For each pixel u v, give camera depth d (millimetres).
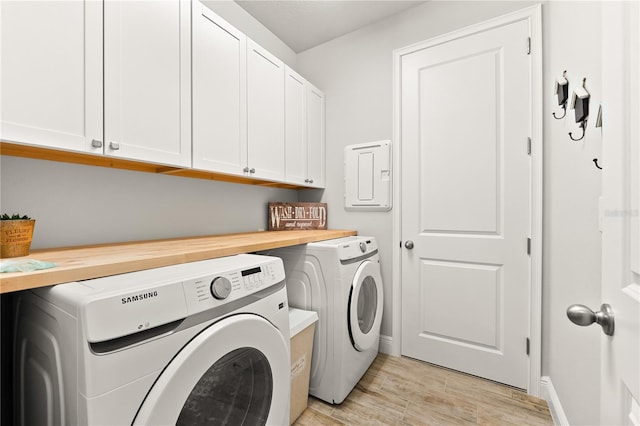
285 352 1054
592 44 1079
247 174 1745
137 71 1195
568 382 1323
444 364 1987
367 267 1827
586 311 632
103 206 1364
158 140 1271
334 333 1591
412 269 2119
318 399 1640
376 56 2295
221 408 892
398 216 2178
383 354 2209
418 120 2100
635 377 501
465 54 1919
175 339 729
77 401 608
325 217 2523
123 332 634
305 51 2682
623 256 554
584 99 1115
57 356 670
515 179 1759
